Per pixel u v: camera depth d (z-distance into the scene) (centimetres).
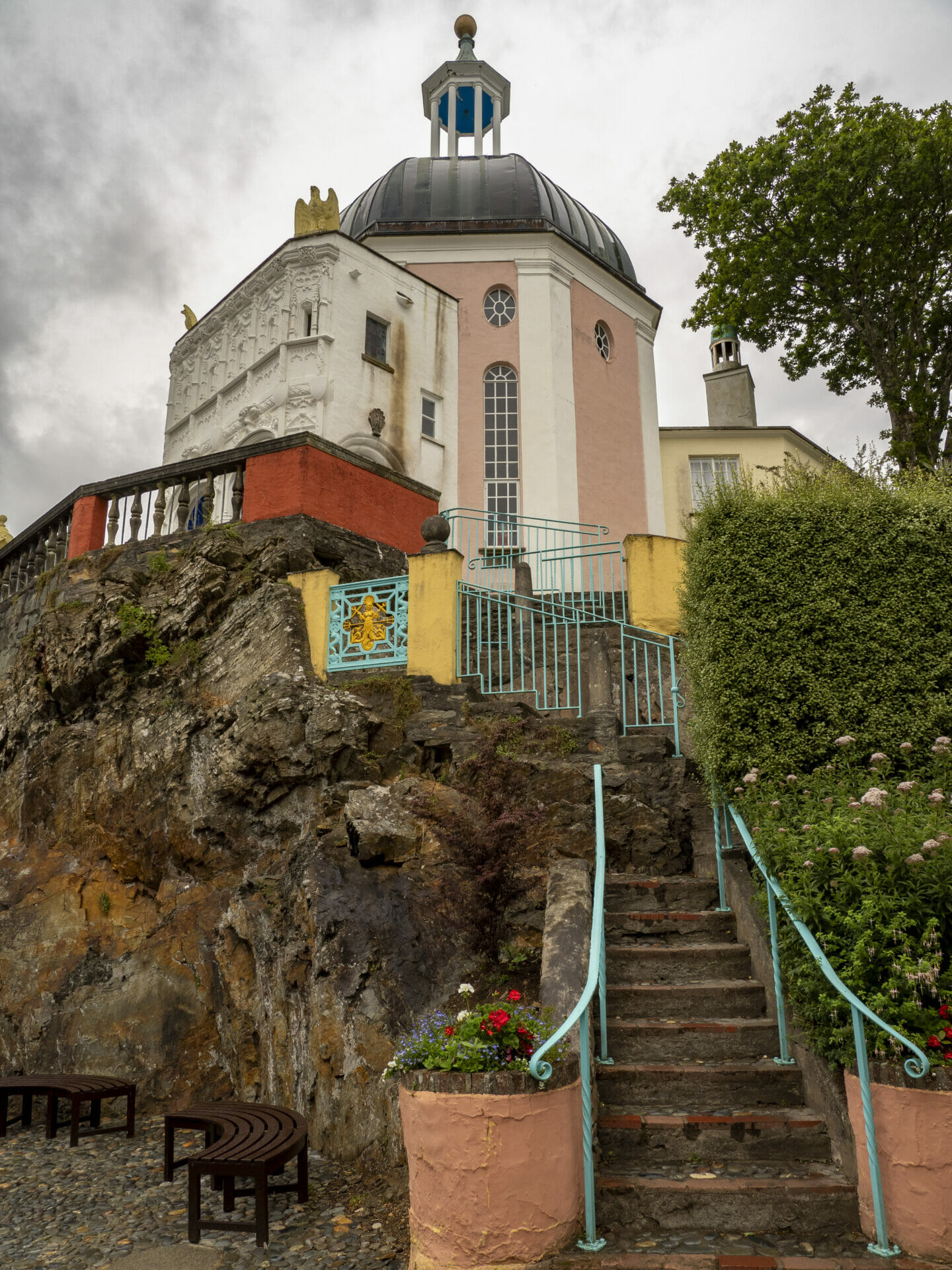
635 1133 473
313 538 1063
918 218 1576
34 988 930
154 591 1095
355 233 2180
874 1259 394
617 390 2189
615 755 798
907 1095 405
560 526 1942
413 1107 418
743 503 795
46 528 1410
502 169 2255
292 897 749
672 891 681
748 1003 563
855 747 702
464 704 859
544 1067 406
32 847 1068
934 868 478
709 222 1739
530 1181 400
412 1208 420
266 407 1706
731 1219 428
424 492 1248
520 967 652
